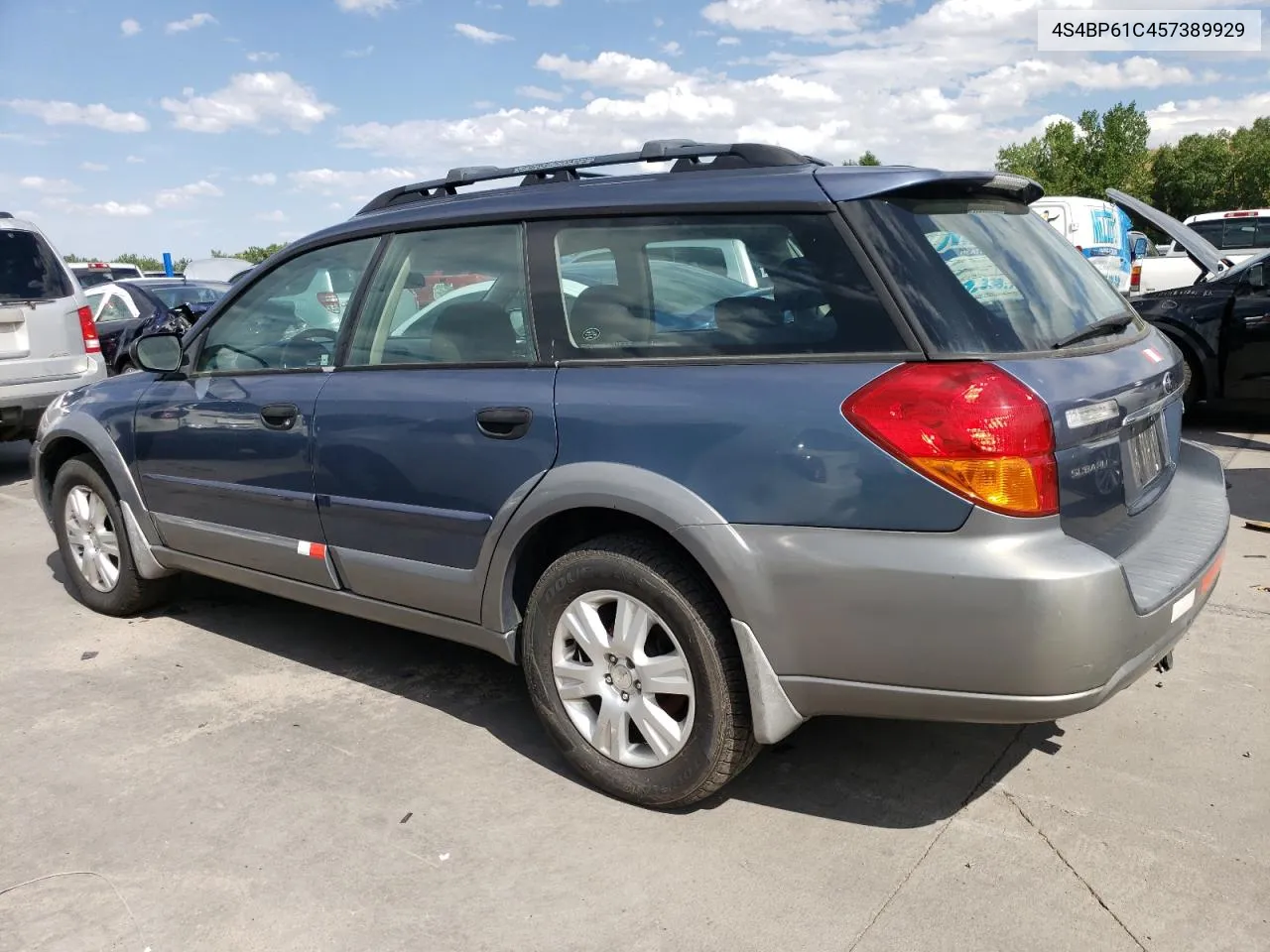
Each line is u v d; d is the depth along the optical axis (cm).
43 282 802
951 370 243
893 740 336
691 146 317
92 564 477
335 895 264
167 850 286
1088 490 253
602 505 282
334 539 363
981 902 253
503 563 311
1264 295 817
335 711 373
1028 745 329
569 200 313
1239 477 680
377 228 361
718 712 275
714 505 263
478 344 323
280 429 371
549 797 308
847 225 264
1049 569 232
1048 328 269
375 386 343
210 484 405
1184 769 311
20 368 779
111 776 328
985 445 234
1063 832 281
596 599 296
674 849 279
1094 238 1492
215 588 519
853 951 237
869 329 255
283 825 297
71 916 259
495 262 323
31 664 425
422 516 329
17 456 982
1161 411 305
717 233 282
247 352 400
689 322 283
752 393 263
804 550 253
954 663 242
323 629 458
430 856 280
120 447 444
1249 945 235
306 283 382
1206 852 270
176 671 414
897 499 242
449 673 405
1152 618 251
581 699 307
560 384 297
